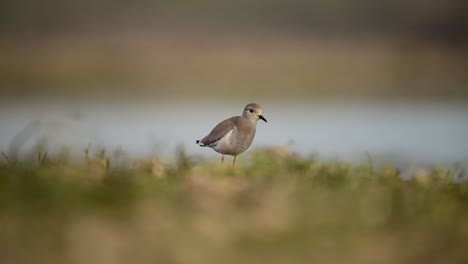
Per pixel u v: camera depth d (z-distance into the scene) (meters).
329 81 72.06
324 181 12.00
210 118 50.38
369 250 9.41
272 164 13.82
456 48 88.25
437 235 9.95
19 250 9.20
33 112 52.34
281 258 9.14
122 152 13.61
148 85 72.19
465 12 93.69
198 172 12.66
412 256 9.47
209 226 9.70
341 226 9.80
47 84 71.00
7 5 96.69
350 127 45.19
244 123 16.64
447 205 11.05
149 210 10.04
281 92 68.69
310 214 10.05
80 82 73.56
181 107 58.38
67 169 11.94
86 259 9.05
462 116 51.78
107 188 10.44
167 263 9.00
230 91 68.88
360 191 11.29
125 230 9.60
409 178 14.09
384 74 75.19
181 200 10.34
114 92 68.50
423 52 83.62
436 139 39.19
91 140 15.13
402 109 56.84
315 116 52.09
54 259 9.05
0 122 45.41
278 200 10.37
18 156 13.31
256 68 76.06
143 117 49.69
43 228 9.60
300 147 35.06
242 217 9.97
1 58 79.69
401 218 10.23
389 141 38.22
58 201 10.10
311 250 9.30
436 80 74.06
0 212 9.95
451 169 14.68
